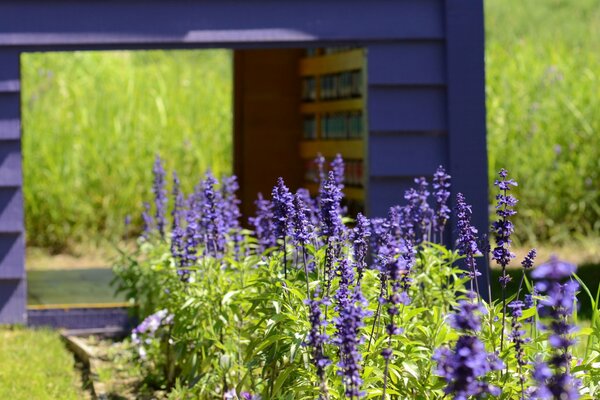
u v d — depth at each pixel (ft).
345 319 13.73
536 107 52.75
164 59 64.39
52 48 29.84
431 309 19.98
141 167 53.42
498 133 51.62
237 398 19.15
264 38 29.96
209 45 30.01
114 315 32.27
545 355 16.96
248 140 44.78
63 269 44.91
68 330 31.89
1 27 29.76
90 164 52.85
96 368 26.63
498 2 77.51
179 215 26.76
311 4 30.07
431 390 16.21
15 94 30.09
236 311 20.54
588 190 50.37
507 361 15.92
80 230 52.08
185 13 29.89
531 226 49.73
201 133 56.03
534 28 71.56
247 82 44.73
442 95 30.55
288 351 17.21
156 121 56.13
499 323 16.84
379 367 16.21
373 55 30.30
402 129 30.40
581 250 48.19
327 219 16.92
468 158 30.27
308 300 15.38
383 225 19.40
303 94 44.47
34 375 25.21
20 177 30.35
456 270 20.54
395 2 30.25
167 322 24.12
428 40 30.42
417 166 30.50
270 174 44.86
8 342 28.99
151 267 27.40
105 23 29.81
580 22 72.23
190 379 21.74
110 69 60.23
